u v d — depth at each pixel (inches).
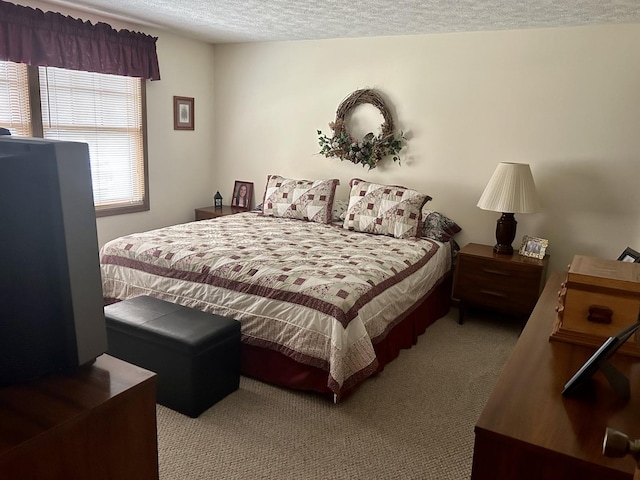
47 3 142.3
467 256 144.9
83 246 40.0
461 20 138.1
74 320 40.1
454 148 161.2
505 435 43.5
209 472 79.4
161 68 181.0
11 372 38.7
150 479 43.8
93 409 36.9
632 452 27.4
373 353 101.5
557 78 143.1
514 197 138.0
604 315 61.9
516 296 139.9
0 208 35.7
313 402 101.1
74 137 158.2
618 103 136.9
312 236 147.7
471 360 123.8
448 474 81.0
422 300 135.1
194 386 92.5
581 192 145.0
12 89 140.2
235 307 107.0
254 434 89.7
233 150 207.0
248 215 179.3
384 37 166.7
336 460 83.4
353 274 110.5
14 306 37.7
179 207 199.5
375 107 171.8
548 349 61.9
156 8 143.3
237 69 198.8
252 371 108.9
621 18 127.6
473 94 155.5
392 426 93.9
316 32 166.4
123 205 176.6
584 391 51.4
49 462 34.6
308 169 190.9
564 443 42.7
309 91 184.7
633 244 140.8
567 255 149.8
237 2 131.5
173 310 104.9
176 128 191.6
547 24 138.2
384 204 156.1
